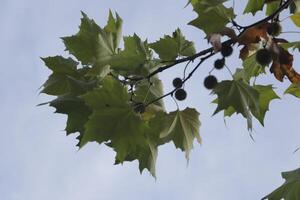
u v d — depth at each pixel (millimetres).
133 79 4977
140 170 4977
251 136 4840
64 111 4812
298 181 4508
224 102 4789
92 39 4910
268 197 4570
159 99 5133
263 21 4801
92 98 4688
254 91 4867
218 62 4848
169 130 5180
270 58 4789
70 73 5055
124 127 4711
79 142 4844
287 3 4902
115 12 5090
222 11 4719
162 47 5211
